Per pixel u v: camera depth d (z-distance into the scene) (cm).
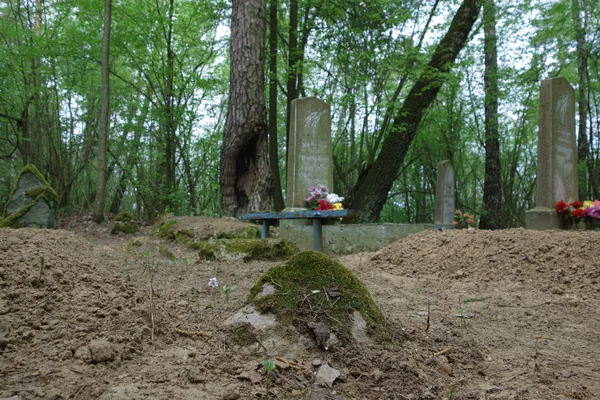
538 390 237
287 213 737
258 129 1098
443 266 641
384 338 273
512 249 636
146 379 207
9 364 206
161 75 1404
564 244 619
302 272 296
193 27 1548
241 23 1102
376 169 1368
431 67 1320
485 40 1747
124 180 1477
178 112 1350
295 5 1438
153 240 773
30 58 1316
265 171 1109
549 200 902
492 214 1773
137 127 1398
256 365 232
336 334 260
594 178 1761
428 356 273
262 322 267
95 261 474
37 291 294
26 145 1464
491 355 294
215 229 785
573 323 396
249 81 1091
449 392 229
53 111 1537
